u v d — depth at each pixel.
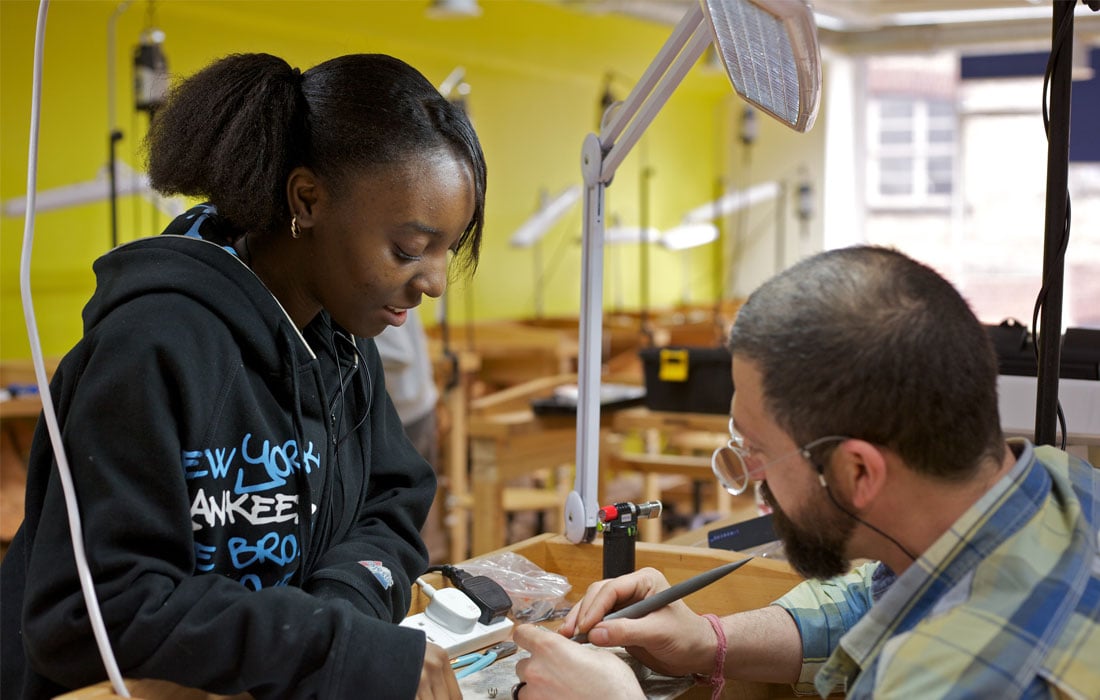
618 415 3.47
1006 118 8.78
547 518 5.55
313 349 1.27
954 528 0.93
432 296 1.18
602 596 1.30
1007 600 0.89
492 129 7.30
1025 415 1.69
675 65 1.39
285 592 1.03
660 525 4.68
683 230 6.74
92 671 1.03
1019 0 3.19
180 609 0.99
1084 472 1.03
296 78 1.15
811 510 0.98
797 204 8.23
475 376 5.95
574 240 8.19
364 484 1.36
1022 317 8.88
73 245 5.08
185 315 1.07
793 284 0.97
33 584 1.02
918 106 9.04
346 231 1.13
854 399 0.92
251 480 1.12
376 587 1.21
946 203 9.03
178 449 1.03
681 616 1.26
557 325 7.25
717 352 3.33
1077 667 0.86
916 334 0.91
